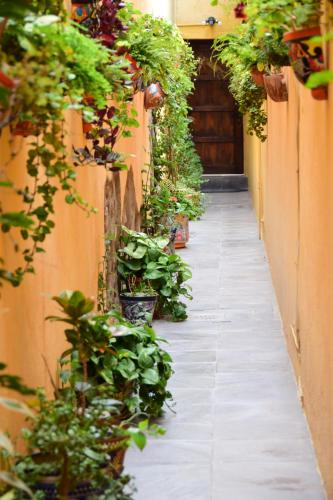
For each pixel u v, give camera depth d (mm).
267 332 11656
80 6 6266
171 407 8680
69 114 6840
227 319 12422
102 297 8898
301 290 8719
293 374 9781
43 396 4672
